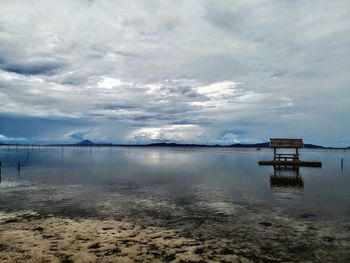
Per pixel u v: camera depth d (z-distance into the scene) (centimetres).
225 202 1769
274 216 1441
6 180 2708
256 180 2805
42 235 1107
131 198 1880
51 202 1752
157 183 2561
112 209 1580
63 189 2214
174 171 3672
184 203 1738
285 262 897
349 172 3594
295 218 1404
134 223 1301
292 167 4275
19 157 7156
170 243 1038
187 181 2705
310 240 1091
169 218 1396
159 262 873
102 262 866
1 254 919
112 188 2273
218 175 3216
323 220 1369
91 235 1112
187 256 922
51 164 4762
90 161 5662
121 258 896
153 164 4941
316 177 3070
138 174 3278
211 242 1059
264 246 1026
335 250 994
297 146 4334
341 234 1162
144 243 1032
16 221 1323
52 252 936
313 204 1717
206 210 1563
